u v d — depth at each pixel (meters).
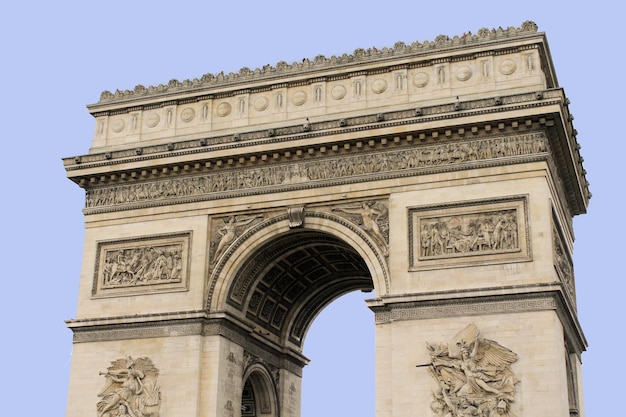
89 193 97.06
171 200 93.25
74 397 90.00
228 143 91.38
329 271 101.31
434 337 80.50
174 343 88.38
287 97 93.44
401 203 85.56
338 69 91.88
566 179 92.25
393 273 83.62
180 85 98.06
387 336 83.00
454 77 88.38
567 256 92.00
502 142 84.06
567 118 85.69
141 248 93.12
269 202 90.00
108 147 98.19
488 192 83.19
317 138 88.62
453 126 84.62
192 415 85.50
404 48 90.88
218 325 88.31
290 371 103.19
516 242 81.12
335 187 88.12
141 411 87.06
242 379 91.75
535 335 77.81
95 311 92.38
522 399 76.56
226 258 90.12
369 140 87.31
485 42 87.75
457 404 77.81
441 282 82.12
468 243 82.44
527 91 85.19
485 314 79.69
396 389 80.19
